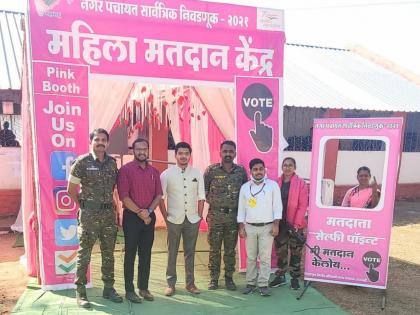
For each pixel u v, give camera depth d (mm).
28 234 5258
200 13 5266
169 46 5141
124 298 4621
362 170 5145
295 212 5020
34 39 4578
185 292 4906
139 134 8578
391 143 4828
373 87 12727
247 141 5547
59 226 4734
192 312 4359
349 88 12156
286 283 5328
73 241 4789
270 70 5617
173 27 5152
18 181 8695
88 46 4801
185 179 4699
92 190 4254
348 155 11672
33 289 4773
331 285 5387
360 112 11930
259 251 4867
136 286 5035
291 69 12766
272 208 4816
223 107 6207
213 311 4410
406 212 10836
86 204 4246
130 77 4980
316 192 5121
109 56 4891
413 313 4598
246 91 5512
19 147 8672
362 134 4918
